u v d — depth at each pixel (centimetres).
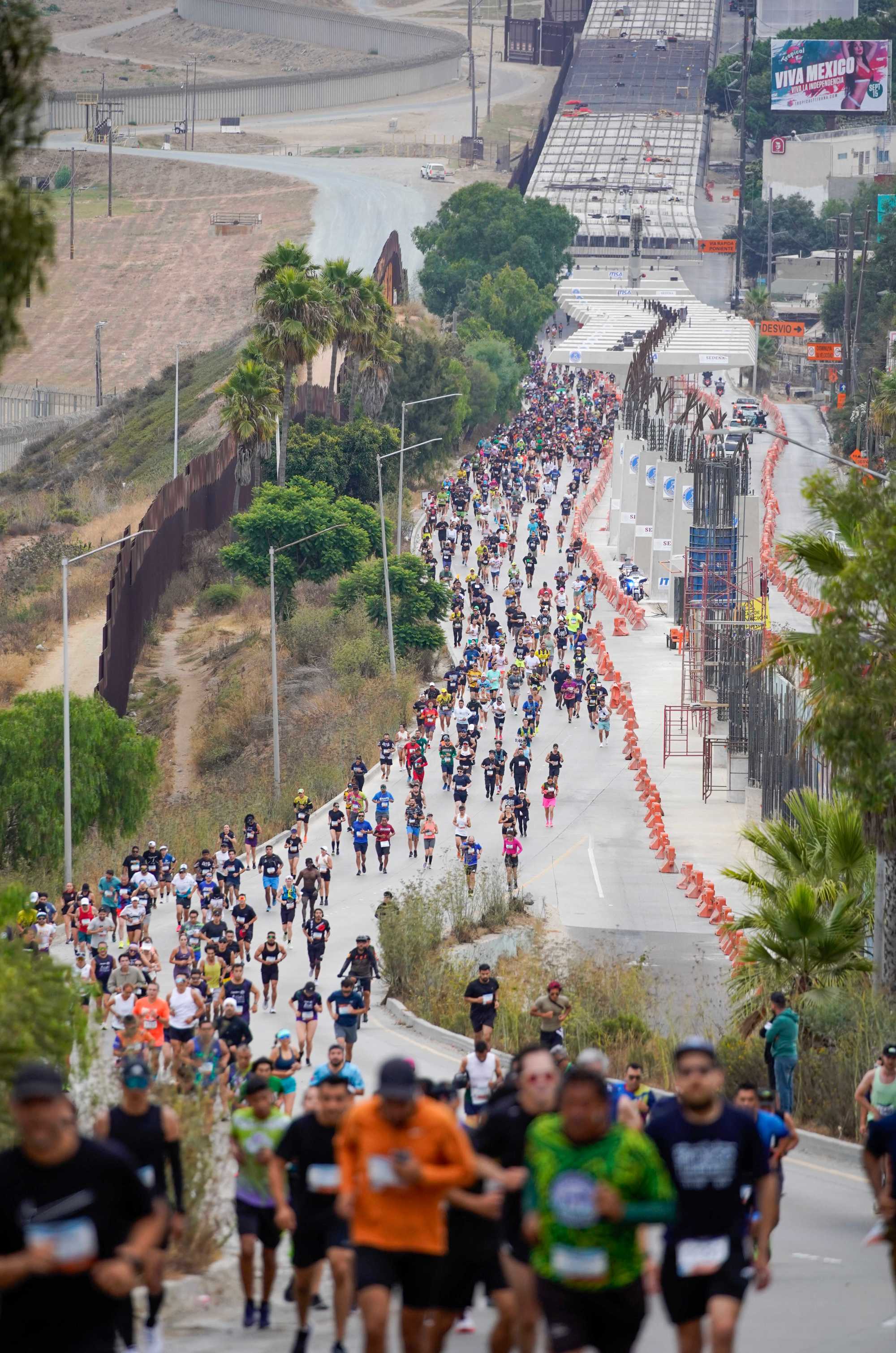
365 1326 3603
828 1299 5206
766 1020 10181
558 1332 3347
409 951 14162
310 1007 11062
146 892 15838
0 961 6756
